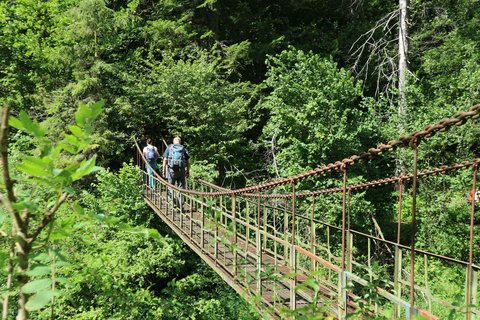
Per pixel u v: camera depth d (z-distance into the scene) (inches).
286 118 523.8
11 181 32.7
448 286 387.5
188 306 278.1
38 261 39.1
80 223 45.6
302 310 66.1
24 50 578.9
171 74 674.8
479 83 457.4
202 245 290.7
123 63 669.9
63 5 631.8
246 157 690.8
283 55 577.3
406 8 535.5
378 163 543.5
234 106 671.1
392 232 501.0
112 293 107.1
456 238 451.2
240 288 203.0
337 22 813.9
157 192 472.1
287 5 823.7
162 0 751.7
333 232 480.7
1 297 34.2
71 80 632.4
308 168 508.4
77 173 34.7
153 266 403.2
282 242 192.9
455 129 450.6
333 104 506.6
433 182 478.0
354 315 90.2
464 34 539.5
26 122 32.5
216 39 784.9
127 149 682.8
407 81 519.8
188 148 669.9
